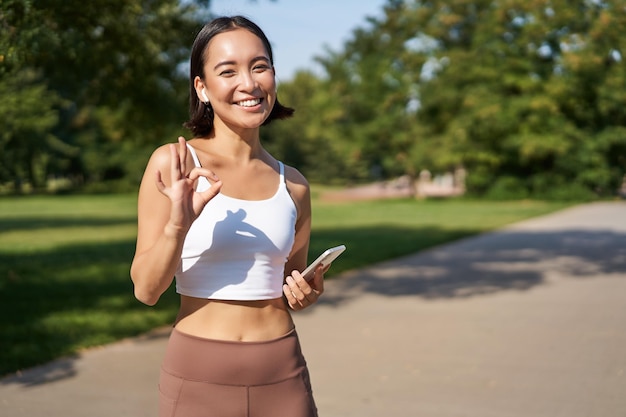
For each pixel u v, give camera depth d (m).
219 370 2.20
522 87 35.28
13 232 20.92
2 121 16.42
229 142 2.30
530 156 35.59
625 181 39.75
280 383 2.26
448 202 36.59
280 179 2.37
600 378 5.70
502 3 36.19
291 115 2.55
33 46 5.79
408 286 10.47
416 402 5.18
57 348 6.72
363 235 18.59
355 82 40.88
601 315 8.14
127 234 20.12
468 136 36.84
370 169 62.47
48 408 5.06
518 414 4.91
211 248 2.18
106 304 9.08
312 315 8.42
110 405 5.14
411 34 39.12
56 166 51.03
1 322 7.91
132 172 52.81
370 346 6.87
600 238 16.88
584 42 34.75
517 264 12.70
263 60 2.25
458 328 7.62
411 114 39.78
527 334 7.27
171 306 8.94
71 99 10.80
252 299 2.22
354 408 5.07
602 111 35.22
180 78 9.88
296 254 2.55
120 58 9.44
